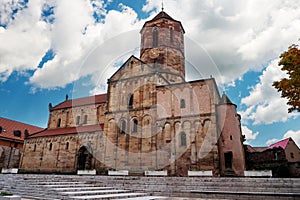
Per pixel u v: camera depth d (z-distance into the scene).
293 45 16.36
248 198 14.01
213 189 15.53
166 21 31.55
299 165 28.17
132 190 16.30
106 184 18.28
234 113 27.97
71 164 34.00
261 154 31.62
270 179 14.62
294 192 13.70
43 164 36.53
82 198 10.25
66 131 37.56
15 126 48.62
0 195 10.66
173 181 16.84
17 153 45.12
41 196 12.16
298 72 15.27
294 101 15.97
